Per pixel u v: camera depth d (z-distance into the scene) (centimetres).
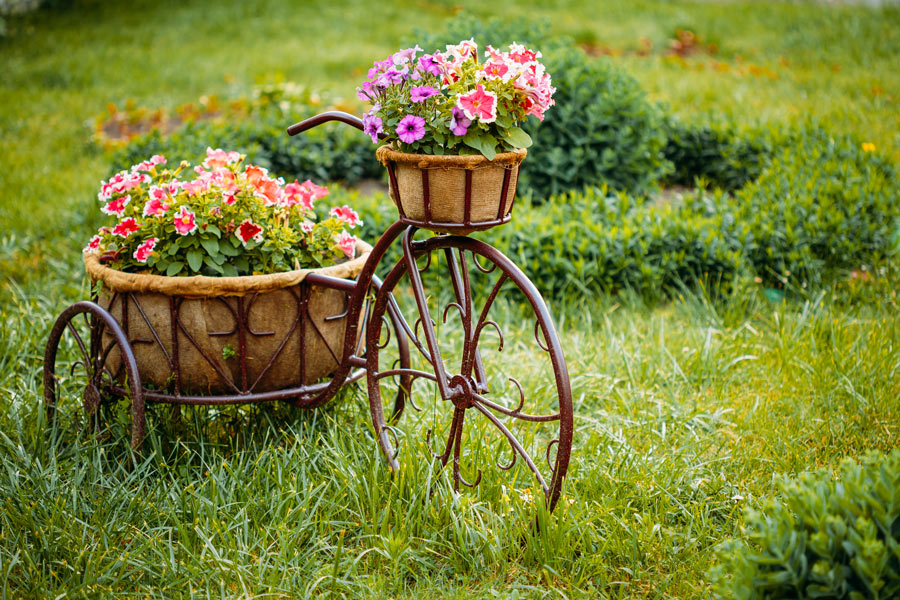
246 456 304
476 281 462
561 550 253
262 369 298
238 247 303
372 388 305
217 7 1474
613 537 258
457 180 239
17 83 1045
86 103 943
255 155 615
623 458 295
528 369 388
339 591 242
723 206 525
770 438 328
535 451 311
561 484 253
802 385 367
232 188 304
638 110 572
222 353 291
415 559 252
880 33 1193
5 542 253
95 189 625
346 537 268
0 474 279
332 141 675
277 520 265
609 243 471
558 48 620
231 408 333
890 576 176
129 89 1003
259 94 766
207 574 241
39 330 405
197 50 1209
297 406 321
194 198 301
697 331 418
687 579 248
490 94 231
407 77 246
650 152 593
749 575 185
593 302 451
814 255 493
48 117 887
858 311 447
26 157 752
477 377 276
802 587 183
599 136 566
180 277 280
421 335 418
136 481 287
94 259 306
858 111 816
